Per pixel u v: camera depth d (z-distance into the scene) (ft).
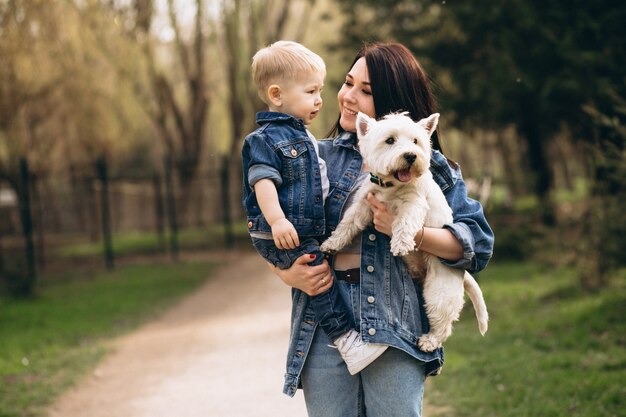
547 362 21.35
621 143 30.27
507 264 44.65
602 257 31.01
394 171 8.64
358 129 9.15
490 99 47.03
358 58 10.00
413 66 9.80
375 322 8.64
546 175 53.78
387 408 8.66
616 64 39.88
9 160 58.23
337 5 58.70
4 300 40.81
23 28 49.73
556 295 32.55
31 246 47.75
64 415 19.86
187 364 24.84
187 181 78.84
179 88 100.32
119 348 28.32
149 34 66.74
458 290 8.98
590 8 40.63
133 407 20.15
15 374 24.73
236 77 77.25
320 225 9.07
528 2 41.57
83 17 57.26
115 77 69.62
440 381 20.68
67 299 41.70
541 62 43.16
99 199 86.43
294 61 9.46
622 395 17.58
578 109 44.37
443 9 48.93
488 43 47.57
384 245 9.01
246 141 9.28
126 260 63.46
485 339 25.61
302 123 9.40
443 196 9.21
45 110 65.36
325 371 8.89
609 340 23.63
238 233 78.89
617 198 30.14
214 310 36.35
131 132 76.48
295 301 9.25
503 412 17.46
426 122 9.22
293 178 9.09
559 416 16.71
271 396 20.06
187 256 64.18
